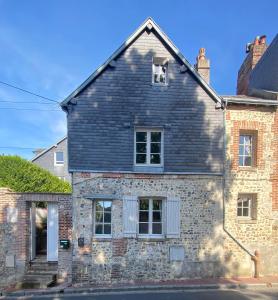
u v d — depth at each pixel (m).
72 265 14.22
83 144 14.47
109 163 14.52
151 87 14.84
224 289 13.46
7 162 21.31
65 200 14.75
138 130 14.92
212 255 14.85
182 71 14.98
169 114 14.88
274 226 15.44
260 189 15.41
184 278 14.62
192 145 14.92
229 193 15.16
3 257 14.74
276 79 16.75
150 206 14.85
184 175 14.84
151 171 14.66
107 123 14.60
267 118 15.64
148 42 14.96
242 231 15.20
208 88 15.02
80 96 14.59
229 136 15.31
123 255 14.41
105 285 13.79
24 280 14.24
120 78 14.75
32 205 16.08
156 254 14.55
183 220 14.77
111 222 14.53
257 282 14.05
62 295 12.87
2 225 14.83
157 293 12.95
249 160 15.83
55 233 15.52
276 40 17.36
